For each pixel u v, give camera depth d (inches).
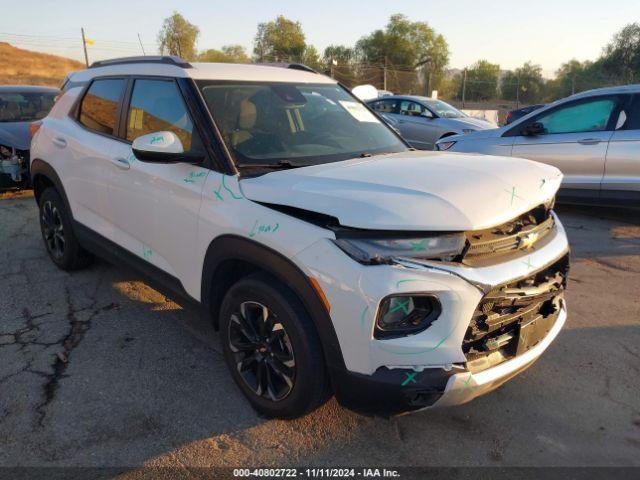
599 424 113.7
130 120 147.7
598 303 173.8
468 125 461.1
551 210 117.0
